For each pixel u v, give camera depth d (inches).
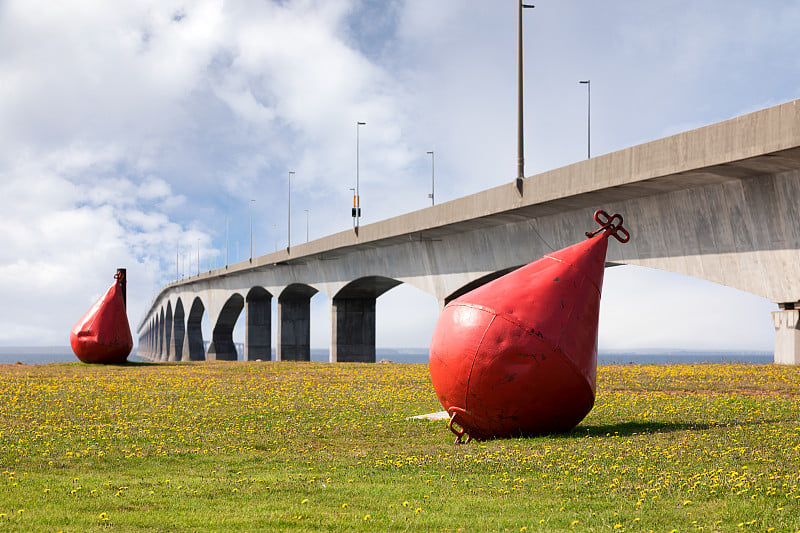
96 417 707.4
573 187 1166.3
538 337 516.4
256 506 343.9
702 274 1103.6
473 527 298.5
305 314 2701.8
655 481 371.6
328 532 295.7
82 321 1631.4
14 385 1035.9
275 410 767.7
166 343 5172.2
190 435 603.2
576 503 336.5
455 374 531.2
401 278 1855.3
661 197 1152.8
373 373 1341.0
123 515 323.9
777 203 991.6
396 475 420.2
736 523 293.4
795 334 1049.5
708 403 733.3
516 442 512.1
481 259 1552.7
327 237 2064.5
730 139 921.5
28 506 341.4
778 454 433.4
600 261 546.9
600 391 891.4
